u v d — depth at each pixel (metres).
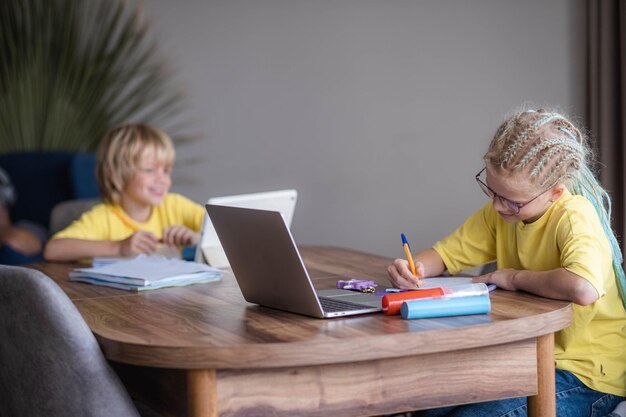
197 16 4.35
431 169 4.44
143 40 4.31
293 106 4.43
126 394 1.32
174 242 2.43
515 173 1.56
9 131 4.09
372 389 1.28
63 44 4.08
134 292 1.80
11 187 3.71
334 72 4.42
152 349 1.21
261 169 4.43
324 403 1.26
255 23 4.38
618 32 3.38
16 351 1.35
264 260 1.44
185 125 4.38
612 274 1.65
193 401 1.21
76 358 1.27
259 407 1.23
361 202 4.48
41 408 1.35
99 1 4.22
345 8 4.40
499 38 4.30
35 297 1.25
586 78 3.86
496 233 1.83
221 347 1.19
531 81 4.24
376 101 4.43
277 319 1.41
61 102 4.11
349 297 1.58
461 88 4.38
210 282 1.92
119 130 2.62
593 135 3.48
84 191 3.57
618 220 3.35
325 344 1.21
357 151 4.45
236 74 4.39
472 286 1.44
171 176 4.38
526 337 1.35
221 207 1.47
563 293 1.49
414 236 4.47
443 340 1.27
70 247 2.34
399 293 1.42
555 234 1.61
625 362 1.66
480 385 1.36
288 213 2.28
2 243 3.62
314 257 2.38
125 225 2.63
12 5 4.04
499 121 4.33
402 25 4.40
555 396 1.47
